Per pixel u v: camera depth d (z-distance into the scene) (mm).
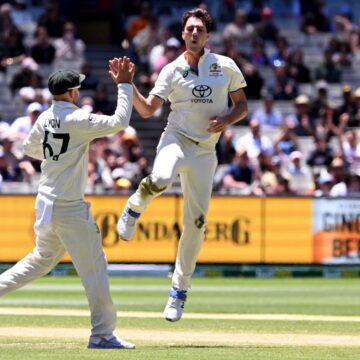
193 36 36125
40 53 99625
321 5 111688
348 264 75875
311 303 56156
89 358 31031
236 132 93688
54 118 33625
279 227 75188
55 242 34469
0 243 72625
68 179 33594
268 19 105750
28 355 31766
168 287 66250
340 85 102688
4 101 94938
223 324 43719
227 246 74688
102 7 113875
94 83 95500
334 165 80500
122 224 36344
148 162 94000
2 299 56906
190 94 36469
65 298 58031
